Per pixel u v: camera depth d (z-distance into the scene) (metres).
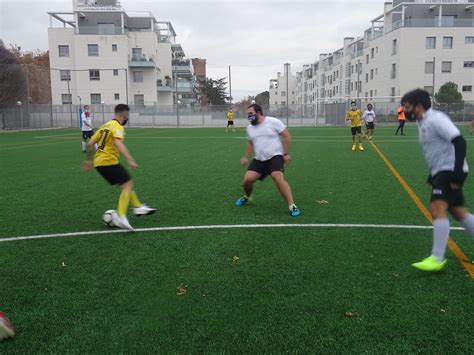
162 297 3.75
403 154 15.17
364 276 4.12
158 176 10.43
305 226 5.86
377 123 45.53
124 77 55.94
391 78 55.09
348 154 15.25
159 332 3.19
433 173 4.26
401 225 5.86
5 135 29.50
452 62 52.47
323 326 3.21
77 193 8.48
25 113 39.81
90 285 4.02
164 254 4.83
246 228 5.80
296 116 50.31
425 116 4.16
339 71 77.06
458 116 43.03
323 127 40.44
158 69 61.94
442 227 4.10
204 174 10.74
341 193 8.14
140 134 29.80
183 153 16.09
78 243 5.29
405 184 9.07
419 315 3.35
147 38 58.31
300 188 8.70
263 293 3.79
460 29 51.81
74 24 59.34
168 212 6.79
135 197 6.21
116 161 5.91
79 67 55.28
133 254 4.85
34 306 3.62
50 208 7.20
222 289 3.89
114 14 56.38
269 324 3.26
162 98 64.25
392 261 4.50
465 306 3.48
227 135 28.19
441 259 4.15
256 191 8.44
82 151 17.28
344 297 3.68
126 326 3.28
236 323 3.29
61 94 55.94
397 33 52.81
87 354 2.92
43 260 4.70
